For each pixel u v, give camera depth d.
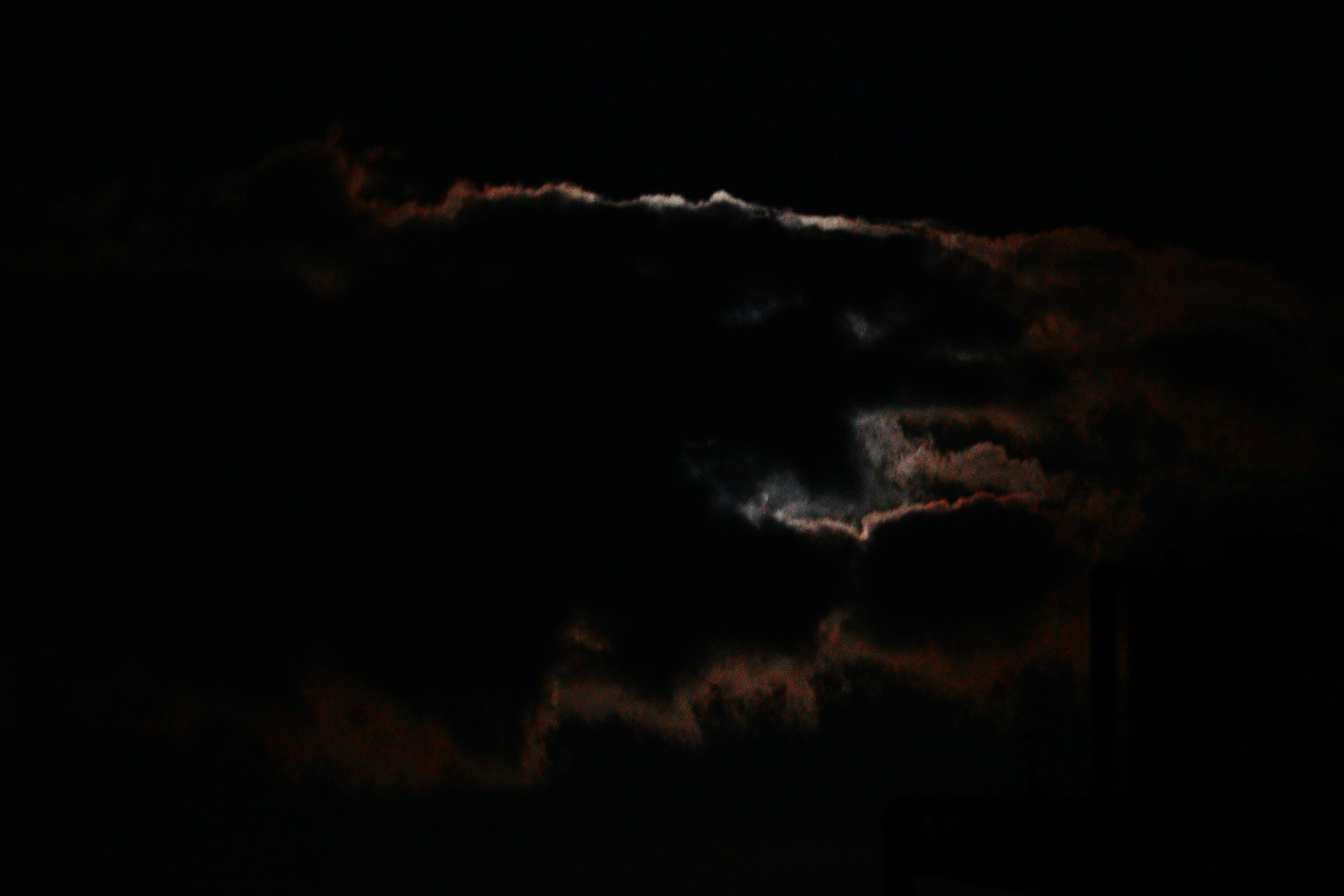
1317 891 15.88
